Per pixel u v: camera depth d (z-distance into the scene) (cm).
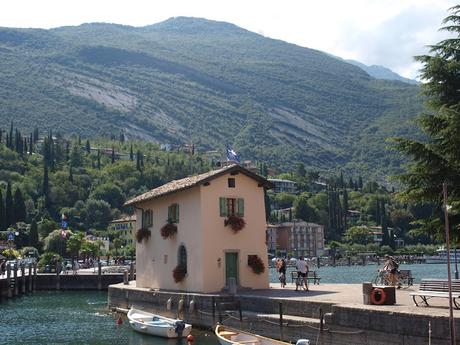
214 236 4025
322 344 2717
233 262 4091
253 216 4203
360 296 3169
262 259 4178
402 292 3253
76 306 5472
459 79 2883
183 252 4238
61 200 19775
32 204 17875
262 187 4278
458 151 2677
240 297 3469
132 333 3712
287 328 2923
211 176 4019
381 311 2450
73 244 12419
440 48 2916
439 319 2225
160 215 4603
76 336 3662
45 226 14475
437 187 2742
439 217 2828
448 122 2708
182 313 3834
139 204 4950
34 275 7406
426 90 2964
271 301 3188
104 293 7050
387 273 3641
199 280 3991
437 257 17788
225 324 3419
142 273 4859
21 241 12888
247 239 4147
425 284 2608
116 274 7556
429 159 2734
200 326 3641
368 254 18375
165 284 4453
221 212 4081
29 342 3484
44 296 6638
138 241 4903
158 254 4594
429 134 2811
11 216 13975
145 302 4366
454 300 2516
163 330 3459
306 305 2939
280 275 4256
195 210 4078
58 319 4494
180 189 4156
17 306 5509
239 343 2683
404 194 2817
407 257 17788
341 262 17162
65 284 7512
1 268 7162
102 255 15062
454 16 2892
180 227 4269
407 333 2338
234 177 4162
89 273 7944
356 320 2561
